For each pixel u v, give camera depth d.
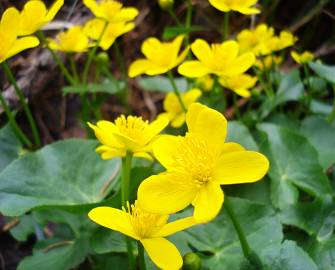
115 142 0.17
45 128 0.35
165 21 0.37
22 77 0.32
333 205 0.20
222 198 0.14
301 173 0.23
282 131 0.24
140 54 0.38
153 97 0.37
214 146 0.15
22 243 0.29
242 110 0.34
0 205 0.19
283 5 0.36
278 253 0.16
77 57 0.34
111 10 0.25
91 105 0.30
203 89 0.28
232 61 0.23
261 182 0.23
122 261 0.20
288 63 0.35
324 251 0.19
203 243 0.19
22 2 0.32
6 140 0.25
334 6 0.34
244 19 0.36
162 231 0.15
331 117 0.27
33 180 0.21
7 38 0.20
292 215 0.20
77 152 0.22
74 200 0.21
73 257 0.21
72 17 0.32
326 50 0.34
